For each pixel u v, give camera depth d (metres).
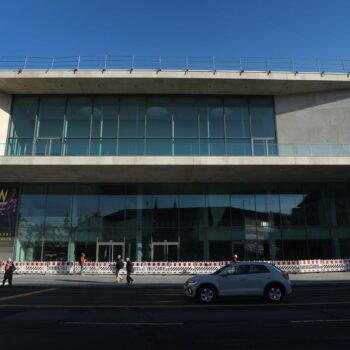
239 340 7.59
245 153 29.20
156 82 29.47
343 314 10.55
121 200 30.14
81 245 29.25
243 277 13.28
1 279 23.66
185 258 29.09
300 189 30.83
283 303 12.93
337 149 27.81
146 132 30.64
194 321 9.67
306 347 7.00
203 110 31.30
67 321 9.66
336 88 31.05
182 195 30.38
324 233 29.98
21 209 29.89
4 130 30.25
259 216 30.09
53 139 30.19
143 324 9.26
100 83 29.53
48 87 30.06
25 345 7.15
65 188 30.34
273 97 31.86
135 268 26.58
